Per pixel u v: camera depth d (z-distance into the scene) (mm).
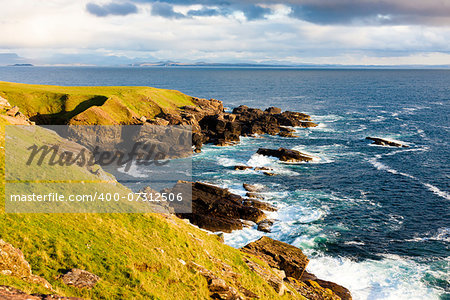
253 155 90250
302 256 42281
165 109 118688
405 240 48406
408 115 155375
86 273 17984
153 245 25469
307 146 102188
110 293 17359
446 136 112438
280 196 63750
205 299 22234
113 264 20266
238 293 23922
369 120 144000
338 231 50719
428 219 54906
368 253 45094
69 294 15828
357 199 62750
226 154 94125
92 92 116812
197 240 31109
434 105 189500
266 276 30906
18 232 19281
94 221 25344
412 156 90188
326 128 128250
